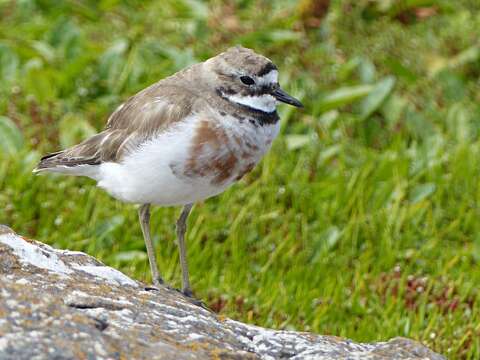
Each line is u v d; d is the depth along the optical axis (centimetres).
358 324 1080
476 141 1448
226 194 1251
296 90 1455
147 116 910
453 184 1323
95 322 618
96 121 1400
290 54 1595
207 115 896
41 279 678
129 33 1634
